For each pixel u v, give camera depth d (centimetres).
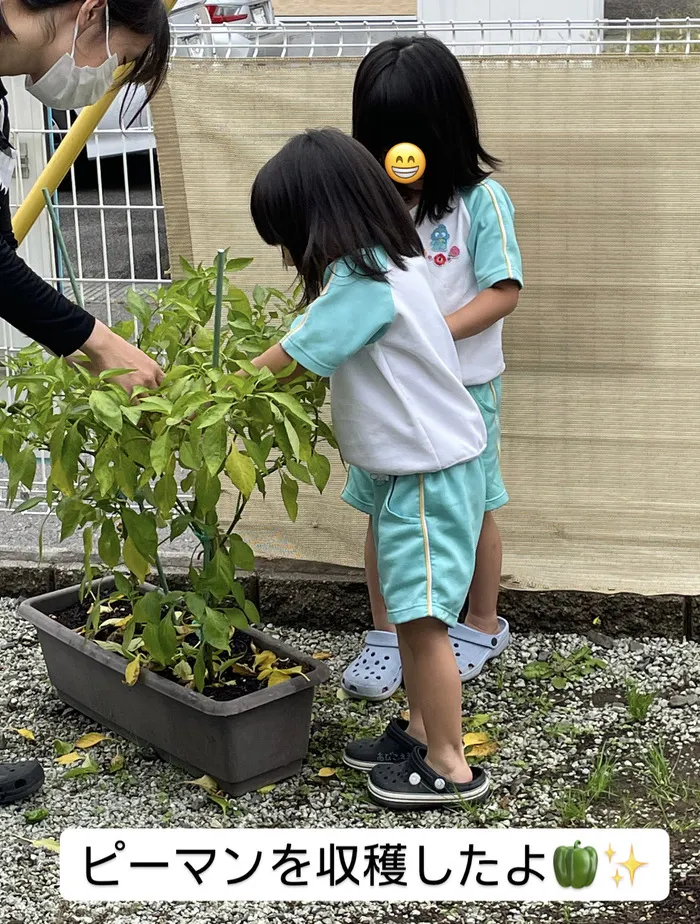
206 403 232
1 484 397
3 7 225
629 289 323
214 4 419
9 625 354
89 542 254
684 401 329
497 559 321
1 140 247
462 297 294
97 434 239
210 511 262
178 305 265
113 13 229
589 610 344
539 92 312
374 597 324
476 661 320
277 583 353
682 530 337
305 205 238
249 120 331
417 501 252
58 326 236
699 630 340
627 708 303
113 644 286
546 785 271
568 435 336
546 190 319
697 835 252
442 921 230
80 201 529
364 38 473
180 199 341
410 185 285
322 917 233
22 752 291
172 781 276
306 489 351
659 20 315
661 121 309
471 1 505
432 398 250
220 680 279
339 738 294
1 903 237
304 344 238
